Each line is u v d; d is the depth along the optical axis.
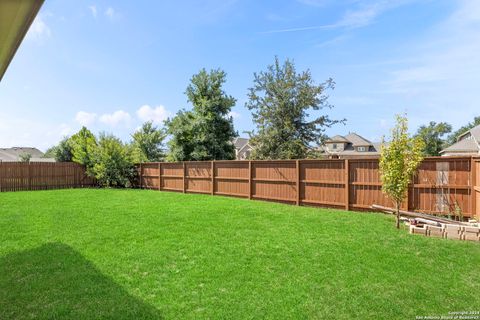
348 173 8.66
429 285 3.57
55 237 5.60
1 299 3.21
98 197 11.85
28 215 7.77
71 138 24.06
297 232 5.94
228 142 22.83
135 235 5.73
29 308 3.02
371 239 5.42
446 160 7.13
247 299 3.23
